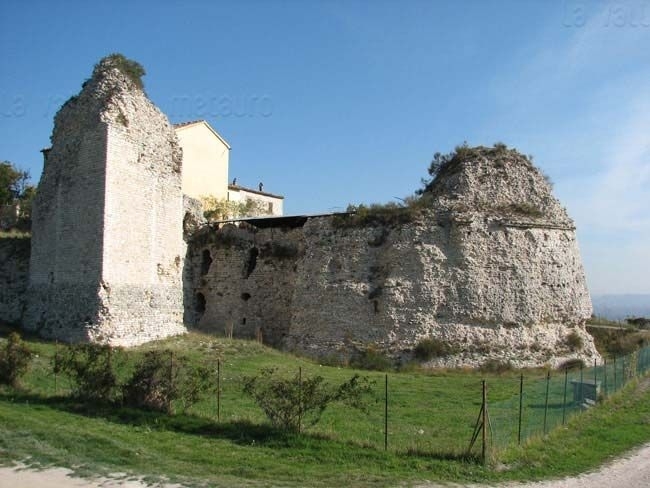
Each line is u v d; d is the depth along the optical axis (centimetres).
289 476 1197
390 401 2084
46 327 3000
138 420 1591
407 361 3002
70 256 2995
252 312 3719
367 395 2170
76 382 1841
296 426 1500
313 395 1505
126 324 2931
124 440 1388
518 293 3139
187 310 3803
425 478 1231
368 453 1359
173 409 1659
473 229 3180
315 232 3466
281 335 3619
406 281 3148
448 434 1598
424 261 3150
